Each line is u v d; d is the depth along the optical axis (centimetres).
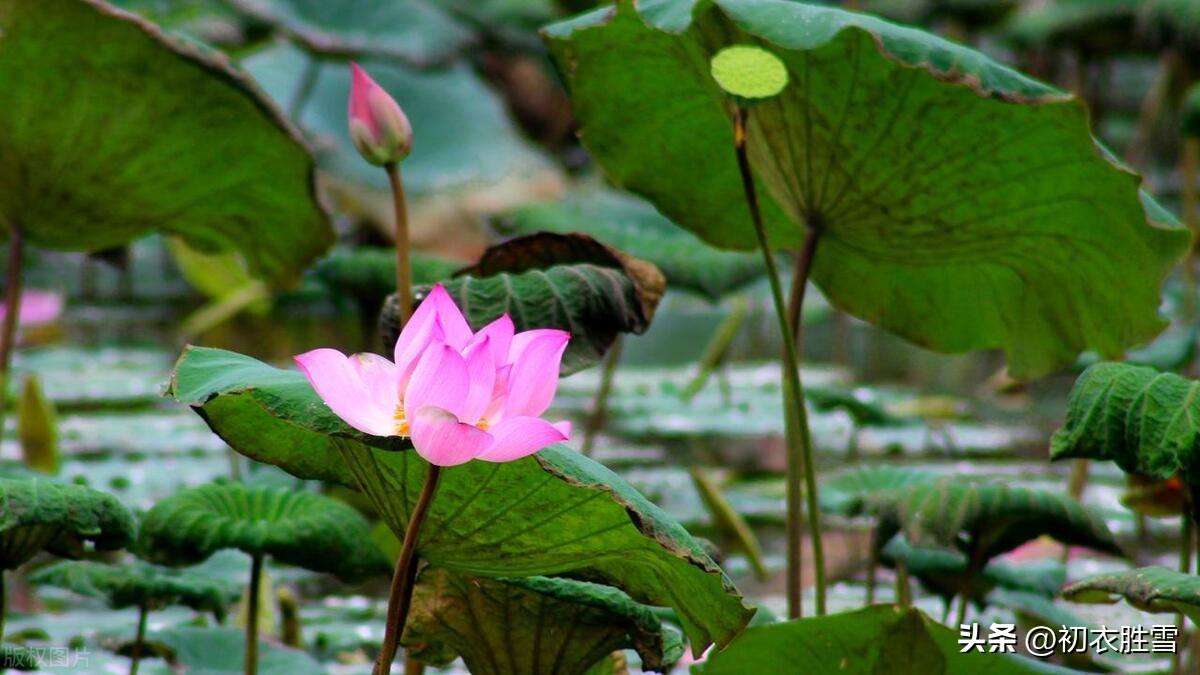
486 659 819
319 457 802
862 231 853
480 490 788
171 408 1455
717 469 1270
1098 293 853
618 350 1169
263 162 889
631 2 837
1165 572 803
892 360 2002
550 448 788
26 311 1755
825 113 841
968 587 855
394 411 775
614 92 861
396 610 782
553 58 861
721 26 832
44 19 865
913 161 841
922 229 849
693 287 985
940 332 873
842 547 973
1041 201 842
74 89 876
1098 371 821
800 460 859
